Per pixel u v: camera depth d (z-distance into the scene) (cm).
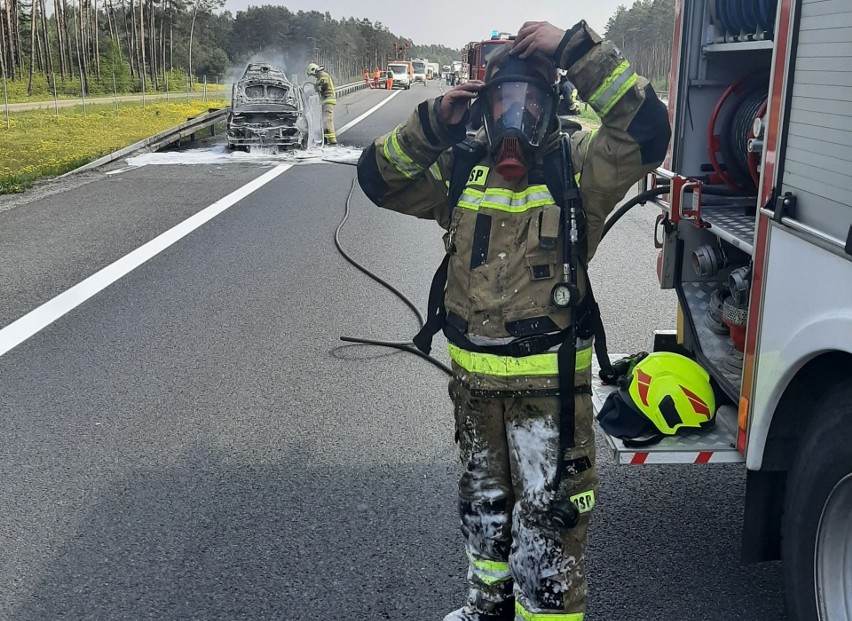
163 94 6831
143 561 351
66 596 328
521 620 268
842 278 236
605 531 367
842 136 233
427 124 254
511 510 273
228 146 1791
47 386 534
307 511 388
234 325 652
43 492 405
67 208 1142
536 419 251
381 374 554
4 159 1750
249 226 1016
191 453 445
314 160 1655
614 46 233
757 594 322
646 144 235
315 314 679
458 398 268
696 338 374
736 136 373
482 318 249
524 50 239
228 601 324
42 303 708
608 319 655
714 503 389
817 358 260
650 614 311
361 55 14600
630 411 318
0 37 6606
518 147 233
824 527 256
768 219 275
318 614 316
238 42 12650
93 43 7731
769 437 283
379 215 1089
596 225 252
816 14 245
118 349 600
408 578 337
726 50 358
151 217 1071
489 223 248
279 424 480
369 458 439
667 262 388
